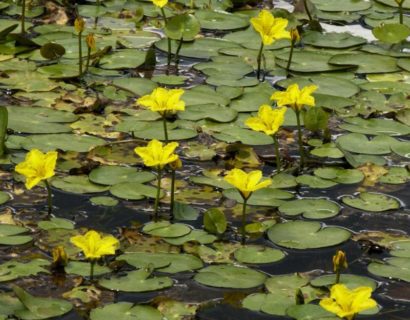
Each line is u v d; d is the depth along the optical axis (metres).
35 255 5.68
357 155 7.02
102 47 8.77
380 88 8.16
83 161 6.77
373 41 9.21
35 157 5.88
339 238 5.94
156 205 6.10
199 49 8.87
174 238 5.89
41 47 8.55
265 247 5.85
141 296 5.31
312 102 6.71
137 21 9.53
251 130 7.31
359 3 10.15
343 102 7.80
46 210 6.19
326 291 5.40
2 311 5.13
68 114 7.48
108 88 7.91
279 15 9.42
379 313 5.30
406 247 5.91
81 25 8.10
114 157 6.85
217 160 6.89
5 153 6.83
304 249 5.85
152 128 7.27
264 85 8.11
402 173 6.78
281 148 7.09
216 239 5.92
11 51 8.70
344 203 6.40
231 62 8.59
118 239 5.87
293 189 6.57
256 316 5.20
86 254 5.25
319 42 9.09
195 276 5.50
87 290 5.33
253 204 6.31
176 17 8.75
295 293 5.36
